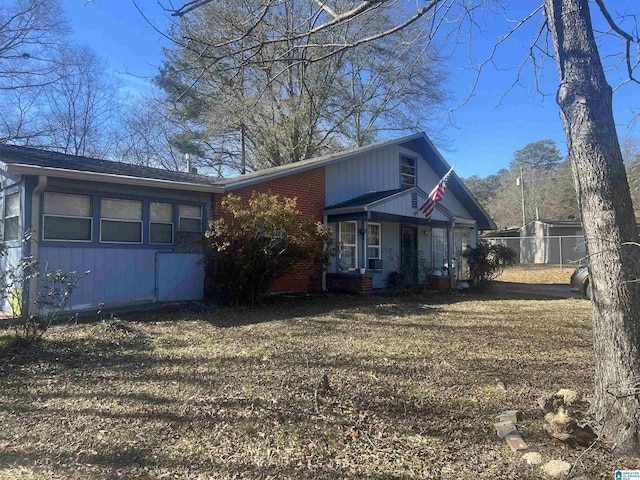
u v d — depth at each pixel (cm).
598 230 335
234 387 456
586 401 394
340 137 2361
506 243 3491
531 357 574
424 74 1478
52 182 869
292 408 400
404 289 1378
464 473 291
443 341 664
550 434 333
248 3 496
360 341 660
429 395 433
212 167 2541
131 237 990
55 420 376
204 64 618
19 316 804
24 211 841
